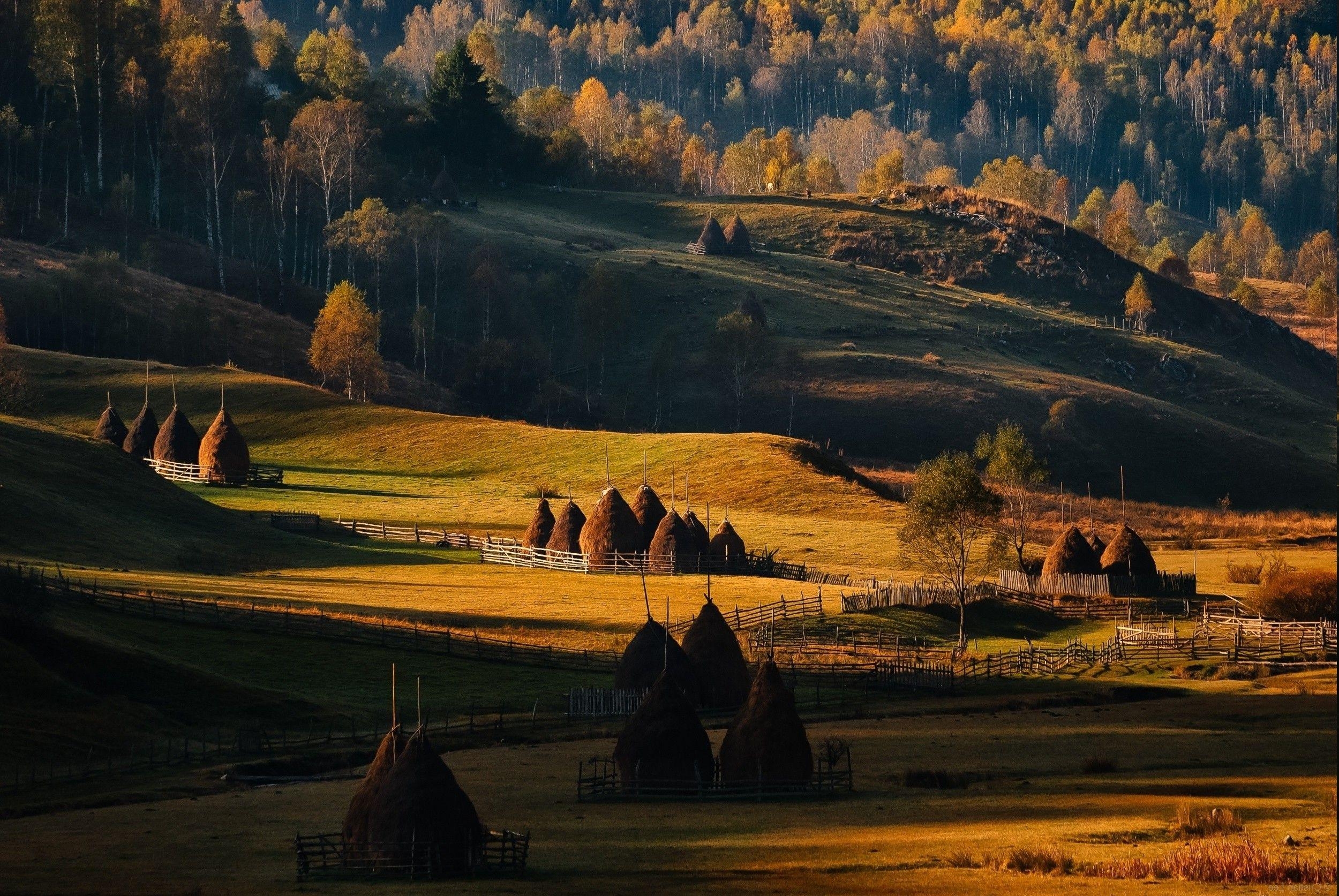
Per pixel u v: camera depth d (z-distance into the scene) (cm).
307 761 19862
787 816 14800
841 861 12250
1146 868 11538
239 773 19038
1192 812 13750
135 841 14250
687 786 16350
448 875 12581
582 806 15900
